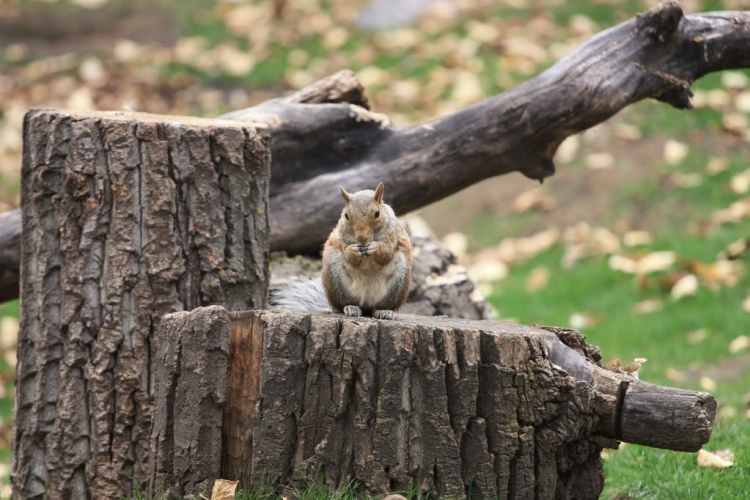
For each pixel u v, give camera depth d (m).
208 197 8.21
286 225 10.48
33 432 8.16
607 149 20.00
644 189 18.59
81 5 26.16
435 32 23.47
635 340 14.03
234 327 7.08
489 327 7.19
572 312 15.31
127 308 8.05
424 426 6.70
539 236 17.95
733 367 12.64
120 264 8.02
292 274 10.27
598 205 18.45
